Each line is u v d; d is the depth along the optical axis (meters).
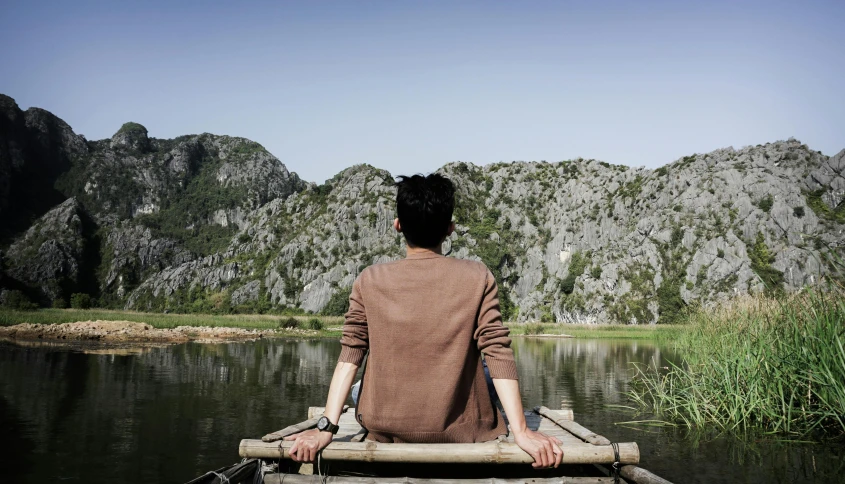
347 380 2.78
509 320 113.25
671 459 5.27
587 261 114.25
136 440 6.17
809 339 6.37
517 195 137.25
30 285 136.25
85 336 24.75
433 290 2.69
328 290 116.00
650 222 108.94
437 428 2.68
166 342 24.22
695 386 7.62
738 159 110.19
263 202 188.25
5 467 5.12
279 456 2.91
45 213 163.25
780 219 94.88
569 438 3.37
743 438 6.22
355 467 3.07
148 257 156.12
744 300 11.20
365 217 129.12
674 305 94.25
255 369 13.65
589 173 135.88
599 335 50.38
